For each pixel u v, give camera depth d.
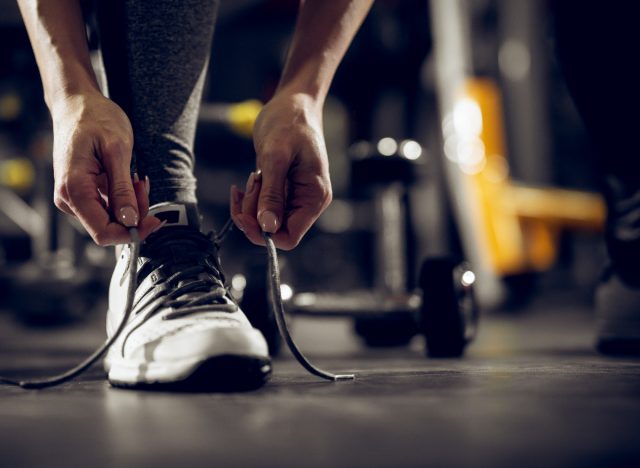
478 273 3.44
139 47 0.93
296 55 0.91
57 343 2.09
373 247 4.34
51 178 2.82
